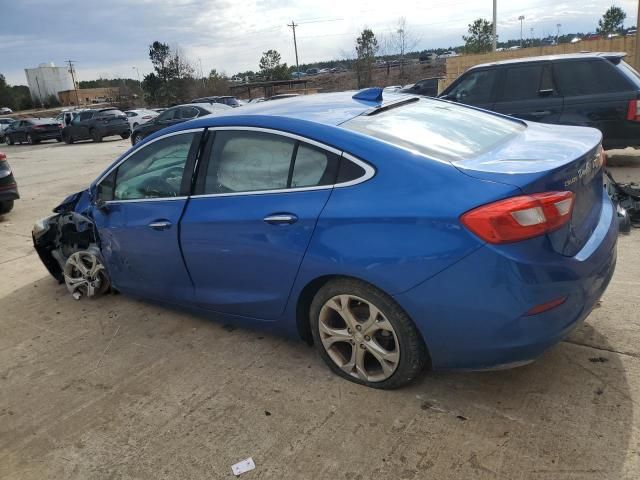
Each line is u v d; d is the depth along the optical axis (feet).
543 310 8.00
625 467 7.57
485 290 8.01
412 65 201.46
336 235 9.14
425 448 8.31
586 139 10.23
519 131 11.34
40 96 382.22
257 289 10.77
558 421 8.61
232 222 10.59
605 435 8.20
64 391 10.97
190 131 11.74
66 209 15.85
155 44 231.09
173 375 11.14
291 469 8.20
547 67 25.55
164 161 12.24
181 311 14.15
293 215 9.66
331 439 8.73
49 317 14.73
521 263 7.80
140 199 12.75
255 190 10.46
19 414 10.31
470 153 9.43
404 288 8.59
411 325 9.00
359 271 8.93
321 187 9.53
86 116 82.38
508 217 7.77
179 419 9.66
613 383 9.39
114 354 12.28
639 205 17.70
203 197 11.37
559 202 8.09
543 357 10.36
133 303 15.06
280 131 10.18
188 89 226.38
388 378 9.59
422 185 8.57
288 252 9.82
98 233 14.23
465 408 9.15
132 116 98.37
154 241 12.32
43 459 8.98
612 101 24.31
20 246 22.26
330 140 9.56
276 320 10.81
